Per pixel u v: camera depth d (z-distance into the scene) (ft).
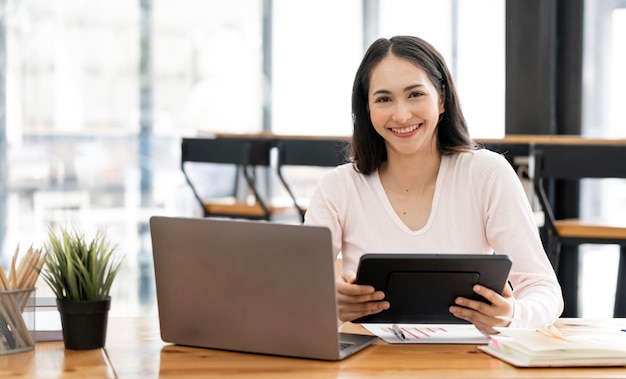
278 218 16.87
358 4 19.75
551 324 7.25
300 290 6.21
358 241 8.30
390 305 6.73
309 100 20.11
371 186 8.39
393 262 6.47
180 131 19.86
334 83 19.99
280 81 20.18
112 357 6.38
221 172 19.76
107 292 6.70
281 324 6.32
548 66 16.97
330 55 19.98
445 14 18.84
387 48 8.00
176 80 19.81
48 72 19.21
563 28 17.02
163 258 6.68
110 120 19.54
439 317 6.77
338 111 19.98
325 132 20.08
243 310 6.44
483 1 18.30
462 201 8.16
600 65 16.76
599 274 16.46
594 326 7.28
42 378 5.81
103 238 6.83
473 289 6.55
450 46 18.80
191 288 6.60
